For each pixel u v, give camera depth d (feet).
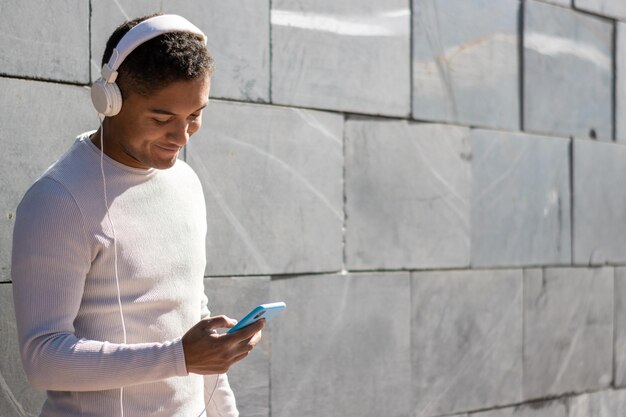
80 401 7.77
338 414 13.78
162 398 7.99
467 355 15.72
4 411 10.14
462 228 15.70
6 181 10.14
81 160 7.78
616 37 18.97
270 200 12.90
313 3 13.48
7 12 10.19
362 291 14.11
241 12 12.57
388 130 14.56
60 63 10.64
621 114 19.01
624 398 18.93
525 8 16.98
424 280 15.05
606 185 18.65
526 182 16.93
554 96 17.57
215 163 12.25
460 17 15.75
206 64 7.55
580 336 17.98
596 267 18.37
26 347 7.32
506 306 16.44
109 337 7.73
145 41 7.45
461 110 15.78
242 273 12.54
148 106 7.47
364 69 14.20
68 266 7.45
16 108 10.24
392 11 14.64
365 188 14.20
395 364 14.56
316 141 13.51
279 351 13.02
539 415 17.06
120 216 7.80
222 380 9.21
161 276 7.99
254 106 12.72
